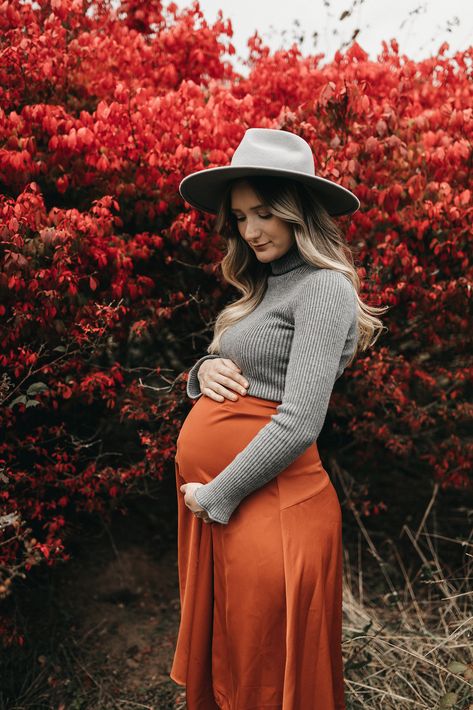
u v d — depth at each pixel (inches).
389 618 106.0
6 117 90.8
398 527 134.4
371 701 86.4
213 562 66.7
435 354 122.1
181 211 99.3
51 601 110.7
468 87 100.4
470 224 93.9
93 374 92.0
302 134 92.0
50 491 106.0
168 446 102.0
